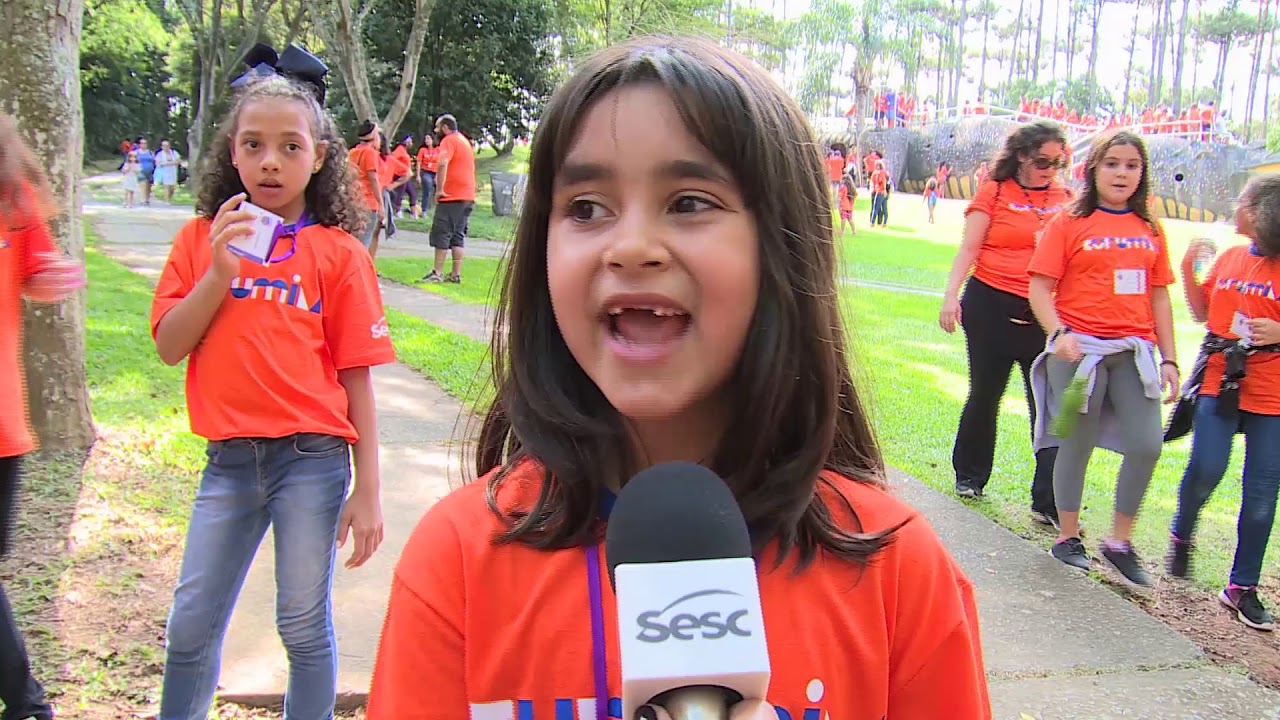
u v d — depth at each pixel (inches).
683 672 32.2
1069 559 165.3
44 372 183.2
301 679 97.0
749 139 39.7
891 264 656.4
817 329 43.1
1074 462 163.8
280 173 94.2
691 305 39.2
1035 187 183.9
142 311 336.8
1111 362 158.1
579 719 41.8
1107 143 158.2
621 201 39.5
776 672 41.6
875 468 52.3
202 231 98.4
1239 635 144.4
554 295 41.4
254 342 93.0
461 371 265.0
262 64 107.2
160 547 148.5
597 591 42.7
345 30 639.8
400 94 674.8
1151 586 157.3
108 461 183.2
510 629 42.9
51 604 130.0
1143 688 127.6
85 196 1162.6
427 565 45.2
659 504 37.3
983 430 192.7
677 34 47.3
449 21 1101.7
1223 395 150.1
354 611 134.2
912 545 45.6
